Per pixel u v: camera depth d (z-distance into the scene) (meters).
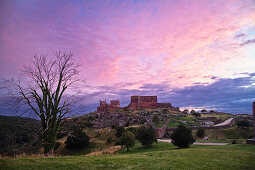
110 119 114.31
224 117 112.19
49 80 22.25
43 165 12.27
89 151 52.75
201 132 68.25
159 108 156.00
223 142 48.22
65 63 23.52
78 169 11.50
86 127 91.62
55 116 21.97
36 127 20.25
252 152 21.77
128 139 42.12
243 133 66.06
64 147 55.75
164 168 12.27
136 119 107.75
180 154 19.34
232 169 12.95
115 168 11.95
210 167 13.22
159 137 71.44
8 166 11.53
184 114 129.88
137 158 15.84
